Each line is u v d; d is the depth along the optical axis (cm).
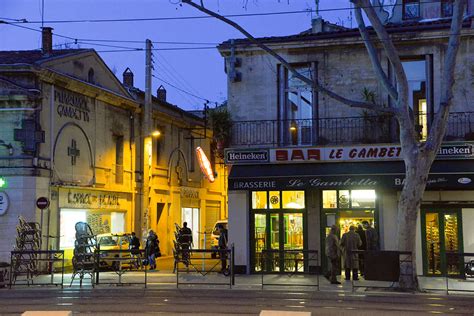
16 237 2173
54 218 2420
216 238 3022
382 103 2114
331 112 2150
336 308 1337
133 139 3153
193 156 3941
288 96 2206
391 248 2052
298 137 2177
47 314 910
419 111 2109
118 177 3016
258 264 2139
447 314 1256
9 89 2320
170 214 3519
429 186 1938
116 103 2972
